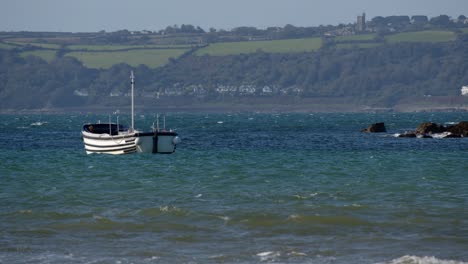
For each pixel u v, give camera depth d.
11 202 111.88
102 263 76.25
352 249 81.81
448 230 90.31
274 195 117.81
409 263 75.00
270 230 90.94
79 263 76.06
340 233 89.19
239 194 119.31
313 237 87.38
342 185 131.12
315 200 112.38
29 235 88.31
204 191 123.62
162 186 130.75
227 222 95.06
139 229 91.44
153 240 86.00
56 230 90.88
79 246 83.25
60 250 81.38
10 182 137.38
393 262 75.62
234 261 77.12
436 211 101.94
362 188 126.56
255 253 80.25
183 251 81.12
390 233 88.94
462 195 117.50
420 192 121.31
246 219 96.50
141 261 77.06
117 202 111.62
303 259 77.81
